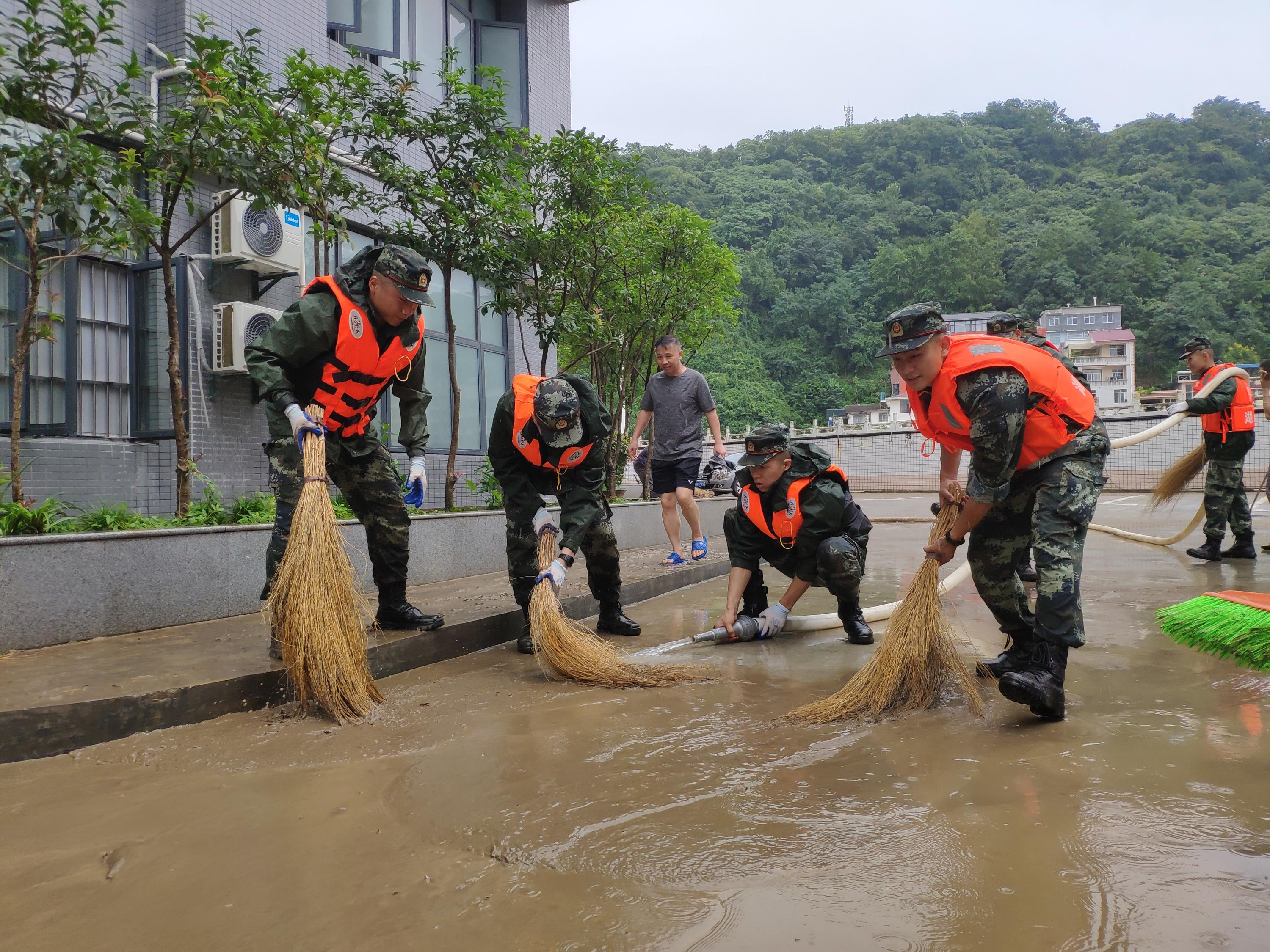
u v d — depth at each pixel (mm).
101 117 4676
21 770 2469
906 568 7297
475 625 4211
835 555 4074
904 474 31844
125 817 2098
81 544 3717
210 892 1698
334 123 5715
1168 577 6102
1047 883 1628
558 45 11516
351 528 5180
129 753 2605
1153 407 26891
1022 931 1463
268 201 5105
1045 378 2881
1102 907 1534
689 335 10453
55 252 5992
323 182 5836
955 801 2066
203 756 2580
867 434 32562
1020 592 3359
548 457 3781
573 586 5562
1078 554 2885
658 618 5055
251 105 4887
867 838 1864
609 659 3508
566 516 3912
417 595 5176
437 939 1490
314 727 2867
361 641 3113
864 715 2904
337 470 3711
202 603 4246
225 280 6781
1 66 4500
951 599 5430
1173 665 3527
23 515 4102
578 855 1813
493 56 10594
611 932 1495
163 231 4824
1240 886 1604
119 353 6422
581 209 7727
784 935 1467
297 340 3260
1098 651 3816
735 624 4301
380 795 2227
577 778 2312
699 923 1518
